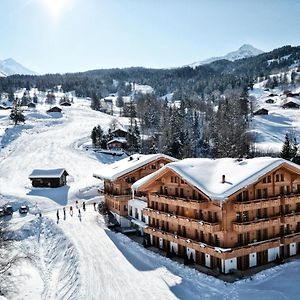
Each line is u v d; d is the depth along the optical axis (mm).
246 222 43469
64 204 84500
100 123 177000
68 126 168750
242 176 43156
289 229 48812
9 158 121562
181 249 49906
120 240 57938
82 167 113250
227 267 43219
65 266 50688
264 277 42125
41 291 45219
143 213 56406
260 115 179500
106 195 72250
